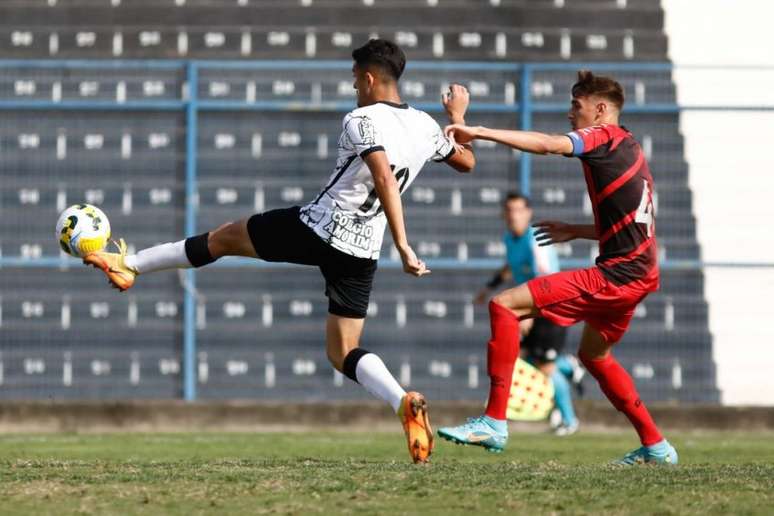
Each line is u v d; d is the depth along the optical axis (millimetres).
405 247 17203
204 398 39312
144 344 39469
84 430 37656
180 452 27000
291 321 39656
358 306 18609
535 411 35906
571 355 38188
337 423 37938
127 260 19125
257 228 18203
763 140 40312
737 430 38438
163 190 40062
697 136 40375
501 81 40344
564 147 18031
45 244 39844
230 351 39500
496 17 43062
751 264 40094
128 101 40281
